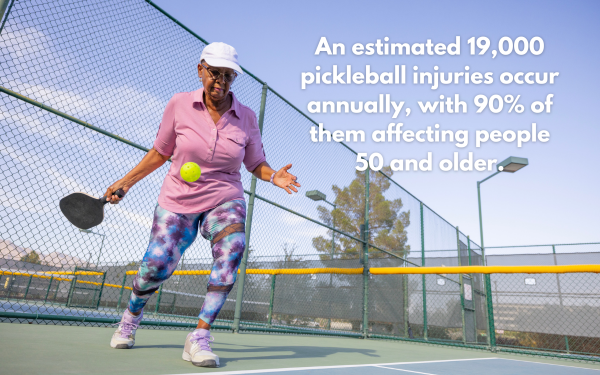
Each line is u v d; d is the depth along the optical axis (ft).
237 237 6.37
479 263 39.78
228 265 6.20
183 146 6.51
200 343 5.72
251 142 7.41
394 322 27.78
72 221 6.88
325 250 20.22
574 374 8.73
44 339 7.22
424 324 28.07
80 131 10.03
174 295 28.96
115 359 5.59
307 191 19.07
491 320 17.79
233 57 6.37
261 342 11.35
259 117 16.31
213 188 6.58
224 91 6.43
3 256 8.34
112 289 34.71
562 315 31.83
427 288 29.45
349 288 27.78
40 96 9.35
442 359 10.78
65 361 5.03
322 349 10.60
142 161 7.10
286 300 28.22
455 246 35.40
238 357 7.11
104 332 10.05
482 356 13.70
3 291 30.50
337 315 27.32
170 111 6.81
